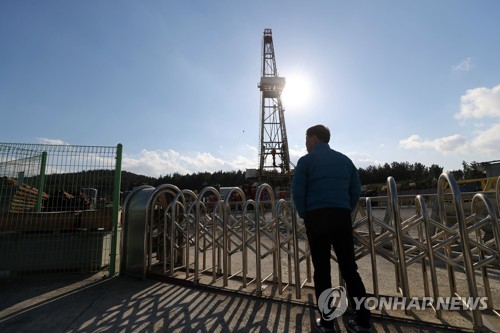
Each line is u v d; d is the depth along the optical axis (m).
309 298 3.55
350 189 2.95
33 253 4.99
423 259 3.40
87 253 5.19
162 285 4.33
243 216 4.17
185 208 5.37
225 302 3.53
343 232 2.68
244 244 4.08
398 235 3.12
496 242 2.84
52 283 4.50
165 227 4.92
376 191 31.41
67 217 5.12
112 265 4.96
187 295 3.82
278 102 41.53
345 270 2.69
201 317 3.09
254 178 39.81
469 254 2.70
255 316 3.08
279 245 3.78
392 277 4.58
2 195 5.15
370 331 2.53
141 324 2.94
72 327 2.91
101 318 3.12
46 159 5.54
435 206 6.31
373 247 3.25
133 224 4.96
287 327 2.81
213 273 4.36
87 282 4.55
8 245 4.93
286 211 4.63
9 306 3.53
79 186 5.31
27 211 5.52
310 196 2.79
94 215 5.18
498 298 3.55
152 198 4.91
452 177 3.00
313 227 2.71
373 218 3.33
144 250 4.69
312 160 2.86
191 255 6.84
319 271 2.70
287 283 4.27
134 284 4.40
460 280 4.33
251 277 4.64
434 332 2.63
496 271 4.79
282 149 40.56
